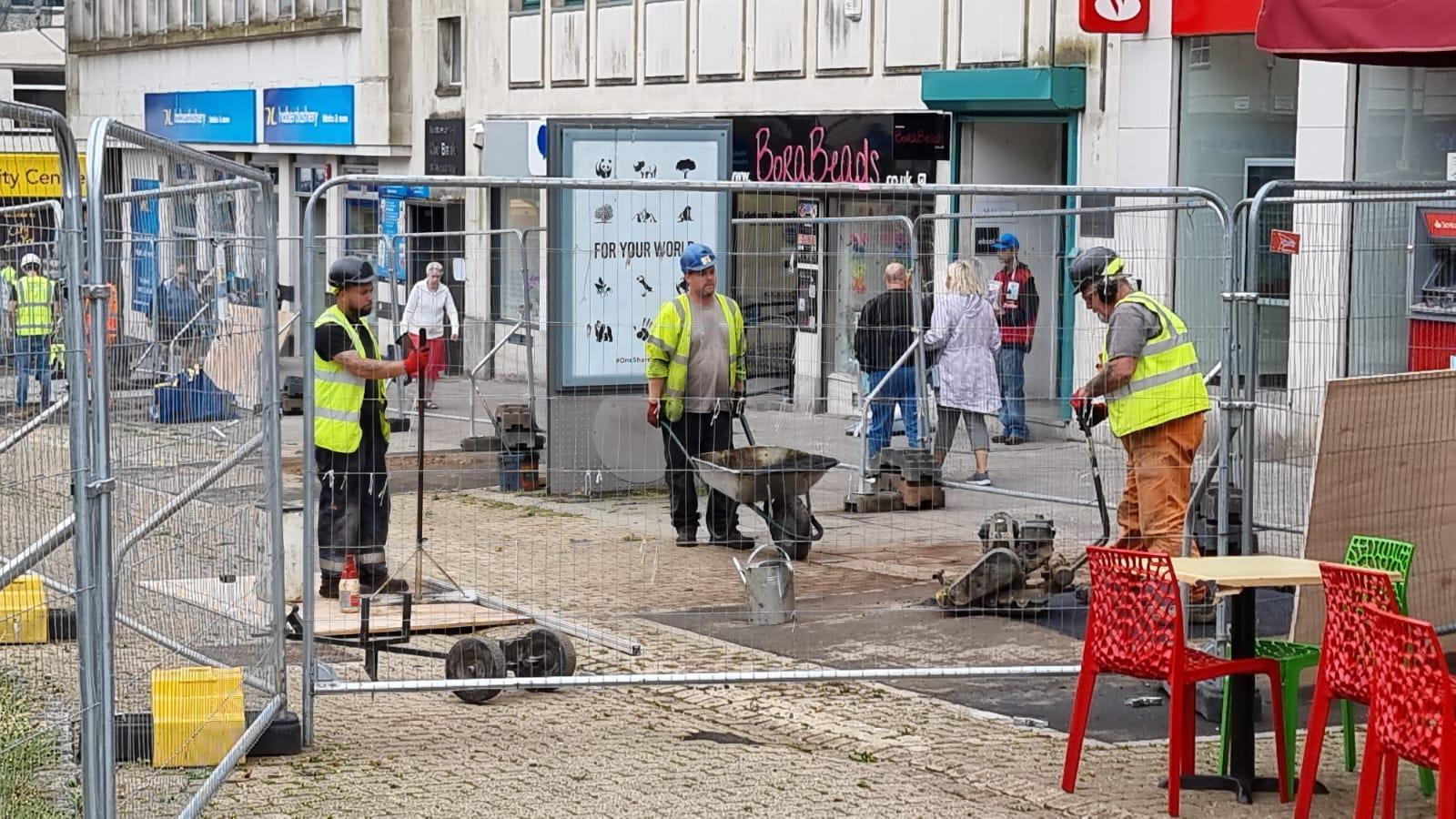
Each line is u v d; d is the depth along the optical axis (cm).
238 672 695
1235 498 921
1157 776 722
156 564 614
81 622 526
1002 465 1083
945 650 924
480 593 998
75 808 593
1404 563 725
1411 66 1195
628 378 1363
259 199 746
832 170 2050
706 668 897
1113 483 1071
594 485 1181
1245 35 1597
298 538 973
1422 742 566
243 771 719
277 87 3341
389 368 982
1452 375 848
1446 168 1387
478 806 678
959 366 1082
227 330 685
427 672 888
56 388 553
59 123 504
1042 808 683
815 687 866
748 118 2191
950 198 1842
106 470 529
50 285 546
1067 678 884
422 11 2977
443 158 2905
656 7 2384
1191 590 898
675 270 1392
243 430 714
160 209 597
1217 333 948
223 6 3528
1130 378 917
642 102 2427
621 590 1042
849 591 1052
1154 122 1672
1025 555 1005
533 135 2258
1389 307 1031
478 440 1492
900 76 1980
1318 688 655
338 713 820
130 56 4016
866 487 1105
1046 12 1791
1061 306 1051
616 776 720
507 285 1509
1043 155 1916
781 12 2153
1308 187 855
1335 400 805
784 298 1184
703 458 1116
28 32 4866
